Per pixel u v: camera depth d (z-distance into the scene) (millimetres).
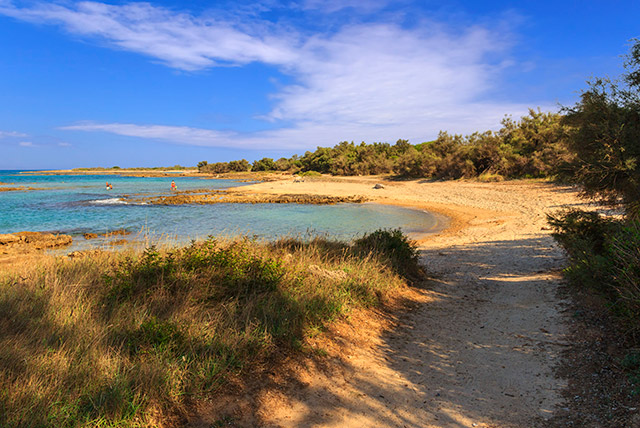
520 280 8836
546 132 37438
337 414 3494
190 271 6031
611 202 8367
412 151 59500
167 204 35531
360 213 27656
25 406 2797
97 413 2938
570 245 7898
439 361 4801
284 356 4371
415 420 3445
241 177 108062
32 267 6770
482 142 45344
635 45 7570
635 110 7578
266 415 3359
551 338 5191
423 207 29484
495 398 3828
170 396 3295
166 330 4203
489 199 29391
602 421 3158
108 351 3770
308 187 52844
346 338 5246
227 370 3867
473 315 6648
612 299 5113
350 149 103250
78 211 29922
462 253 12977
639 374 3695
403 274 9000
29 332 3979
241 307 5410
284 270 6762
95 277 5996
